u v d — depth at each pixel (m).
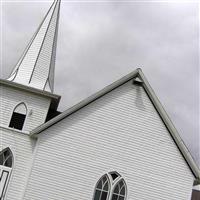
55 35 33.84
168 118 27.84
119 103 27.88
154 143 27.62
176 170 27.45
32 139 27.80
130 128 27.58
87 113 27.30
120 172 26.75
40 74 31.64
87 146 26.77
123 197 26.52
